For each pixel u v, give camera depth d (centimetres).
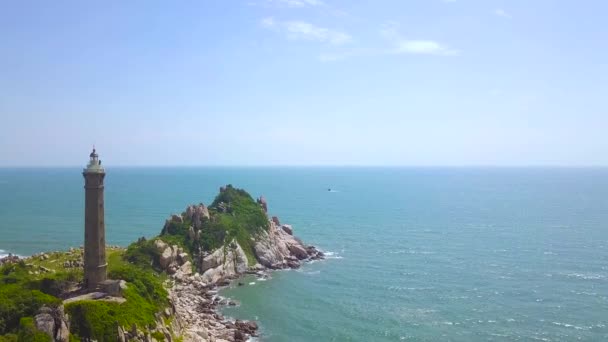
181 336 8262
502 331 8906
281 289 11975
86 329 6550
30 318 6147
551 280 12431
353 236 19775
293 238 17088
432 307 10356
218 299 11131
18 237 19300
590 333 8781
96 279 7975
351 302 10788
